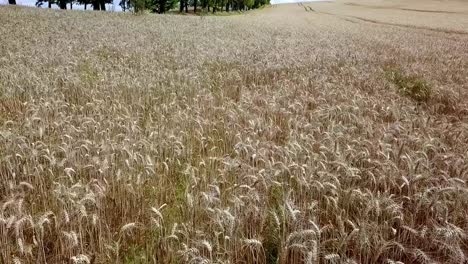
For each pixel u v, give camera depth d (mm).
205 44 18750
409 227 4238
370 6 88375
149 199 5285
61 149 5684
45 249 4355
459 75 13445
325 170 5238
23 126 6910
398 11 70812
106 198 4898
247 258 4250
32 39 17734
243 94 10125
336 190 4902
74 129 6539
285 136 7770
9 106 8773
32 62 12070
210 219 4527
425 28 40031
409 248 4324
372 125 8062
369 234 4145
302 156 5754
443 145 6637
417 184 5328
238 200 4270
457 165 5695
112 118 7672
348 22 49219
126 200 5051
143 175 5531
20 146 5543
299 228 4105
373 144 6523
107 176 5336
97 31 22766
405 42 24062
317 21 50562
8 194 5152
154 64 13234
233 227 4105
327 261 4074
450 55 18344
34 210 4867
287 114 8492
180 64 13766
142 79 10750
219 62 14391
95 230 4375
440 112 10141
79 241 4258
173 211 5105
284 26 37375
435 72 13781
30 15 30484
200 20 39594
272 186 5285
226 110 8523
